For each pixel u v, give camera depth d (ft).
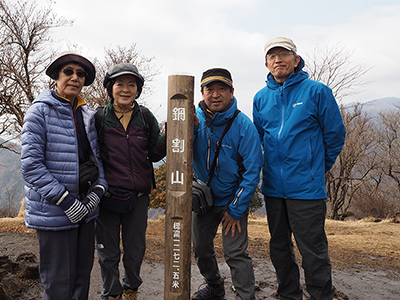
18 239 14.99
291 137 7.61
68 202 5.90
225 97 7.40
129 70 6.93
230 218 7.32
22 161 5.74
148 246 14.66
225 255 7.50
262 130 8.75
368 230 23.90
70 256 6.25
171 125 6.12
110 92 7.27
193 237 8.32
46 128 6.00
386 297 9.93
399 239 19.20
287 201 7.75
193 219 8.24
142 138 7.39
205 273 8.54
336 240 18.74
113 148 7.10
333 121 7.53
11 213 46.83
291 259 8.28
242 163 7.52
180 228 6.12
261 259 13.80
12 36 23.49
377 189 77.25
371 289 10.57
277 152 7.82
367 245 17.29
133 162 7.20
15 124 26.32
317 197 7.41
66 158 6.19
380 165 70.49
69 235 6.22
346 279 11.52
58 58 6.19
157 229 19.67
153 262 12.34
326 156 8.00
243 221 7.55
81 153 6.64
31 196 5.97
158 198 36.73
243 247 7.39
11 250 13.26
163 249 14.34
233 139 7.45
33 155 5.74
